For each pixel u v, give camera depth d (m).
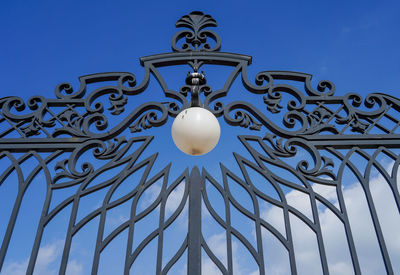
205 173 2.79
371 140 2.92
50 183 2.76
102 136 2.92
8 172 2.83
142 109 3.03
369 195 2.72
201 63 3.19
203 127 2.48
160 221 2.61
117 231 2.58
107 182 2.75
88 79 3.15
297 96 3.10
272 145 2.89
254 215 2.63
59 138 2.92
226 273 2.44
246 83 3.09
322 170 2.81
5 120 3.01
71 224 2.62
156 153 2.84
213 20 3.36
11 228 2.65
